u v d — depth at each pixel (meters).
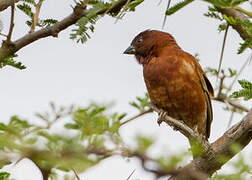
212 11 9.14
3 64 8.17
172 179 5.90
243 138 7.91
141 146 4.12
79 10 8.06
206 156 7.89
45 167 4.20
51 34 8.11
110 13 7.98
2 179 5.95
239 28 8.82
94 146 4.25
